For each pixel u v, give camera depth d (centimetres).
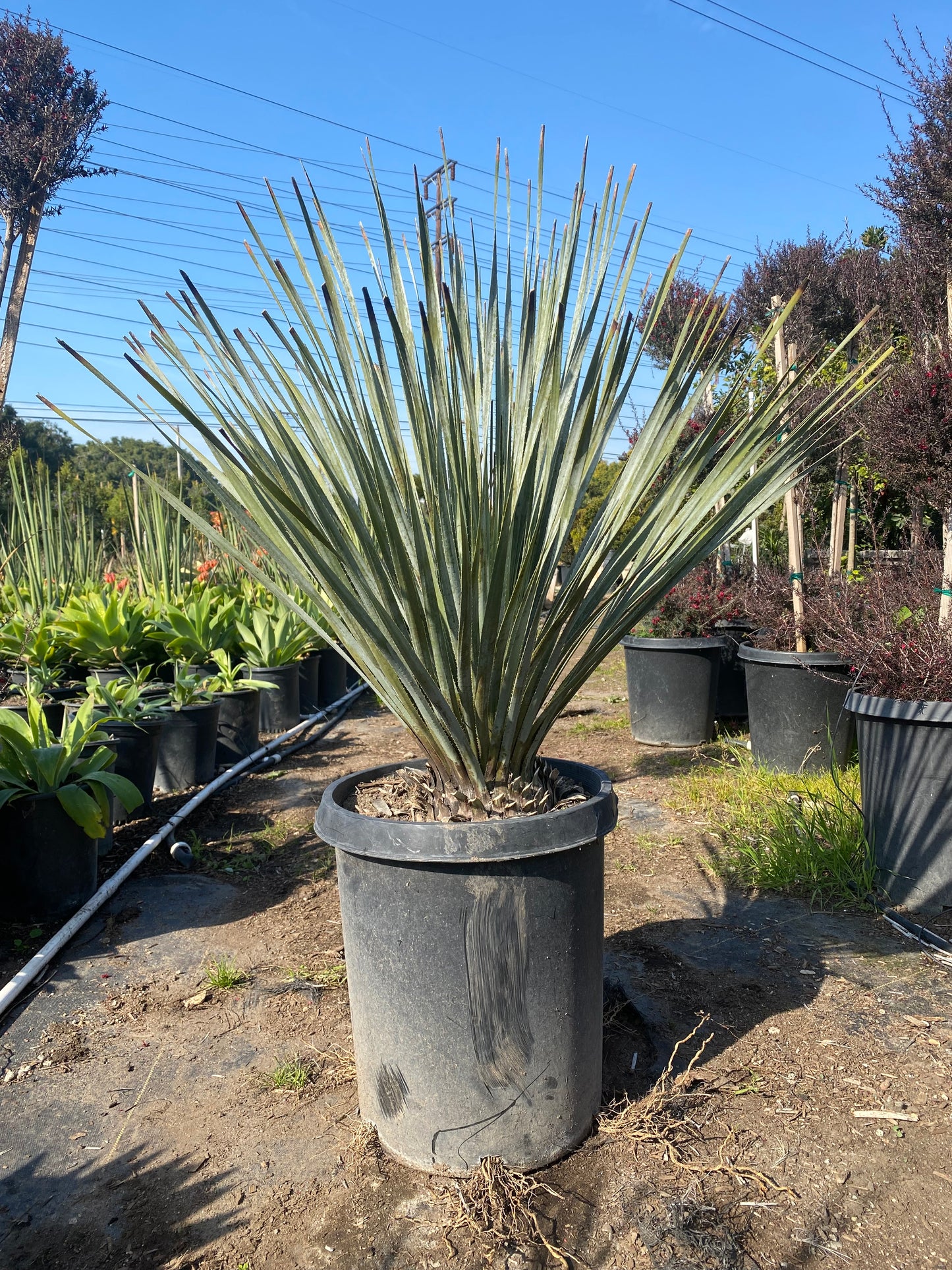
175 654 514
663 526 158
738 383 152
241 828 372
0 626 529
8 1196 160
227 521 742
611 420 150
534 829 144
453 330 134
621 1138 167
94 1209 156
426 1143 157
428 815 157
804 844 305
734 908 278
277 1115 181
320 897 295
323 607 153
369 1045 161
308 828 371
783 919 269
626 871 311
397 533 129
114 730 362
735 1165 161
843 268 702
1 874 266
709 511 163
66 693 461
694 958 244
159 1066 200
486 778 160
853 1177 158
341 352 139
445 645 139
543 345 157
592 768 183
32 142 1057
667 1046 201
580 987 158
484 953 148
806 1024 209
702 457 151
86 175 1130
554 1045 155
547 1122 157
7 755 268
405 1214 150
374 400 145
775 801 348
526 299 151
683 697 492
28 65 1054
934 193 419
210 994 230
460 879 146
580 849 154
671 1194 153
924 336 385
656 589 158
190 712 414
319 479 161
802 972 235
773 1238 145
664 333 728
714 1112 177
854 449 474
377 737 552
